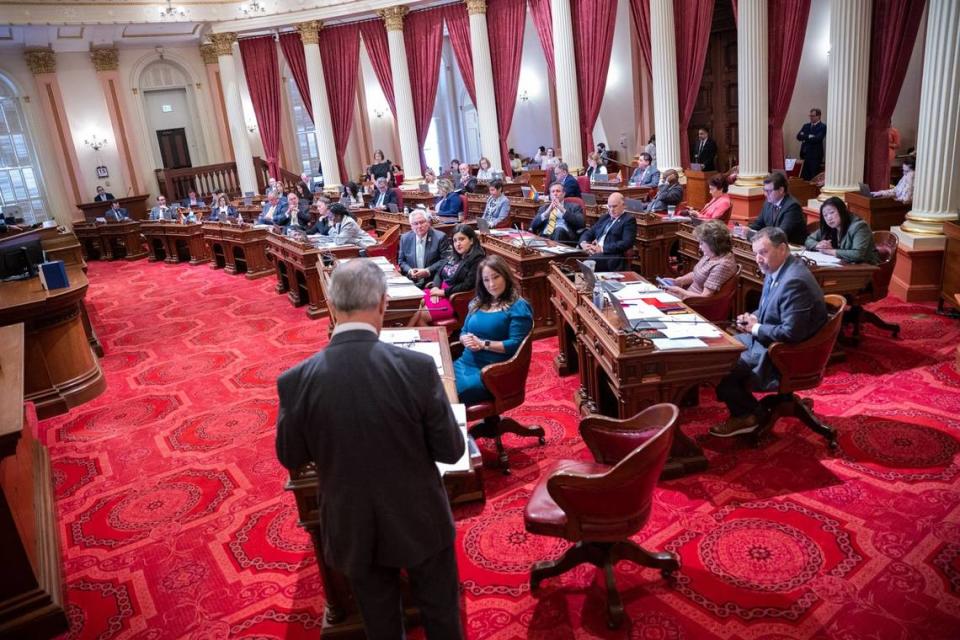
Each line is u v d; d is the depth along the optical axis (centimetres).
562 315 528
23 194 1623
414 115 1540
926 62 609
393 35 1466
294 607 311
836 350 510
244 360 688
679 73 1139
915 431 402
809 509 340
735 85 1431
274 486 426
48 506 407
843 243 529
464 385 402
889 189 884
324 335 747
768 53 996
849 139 813
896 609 272
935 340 531
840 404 443
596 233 699
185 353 732
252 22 1509
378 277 215
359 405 203
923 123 615
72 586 343
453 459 216
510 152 1775
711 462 390
